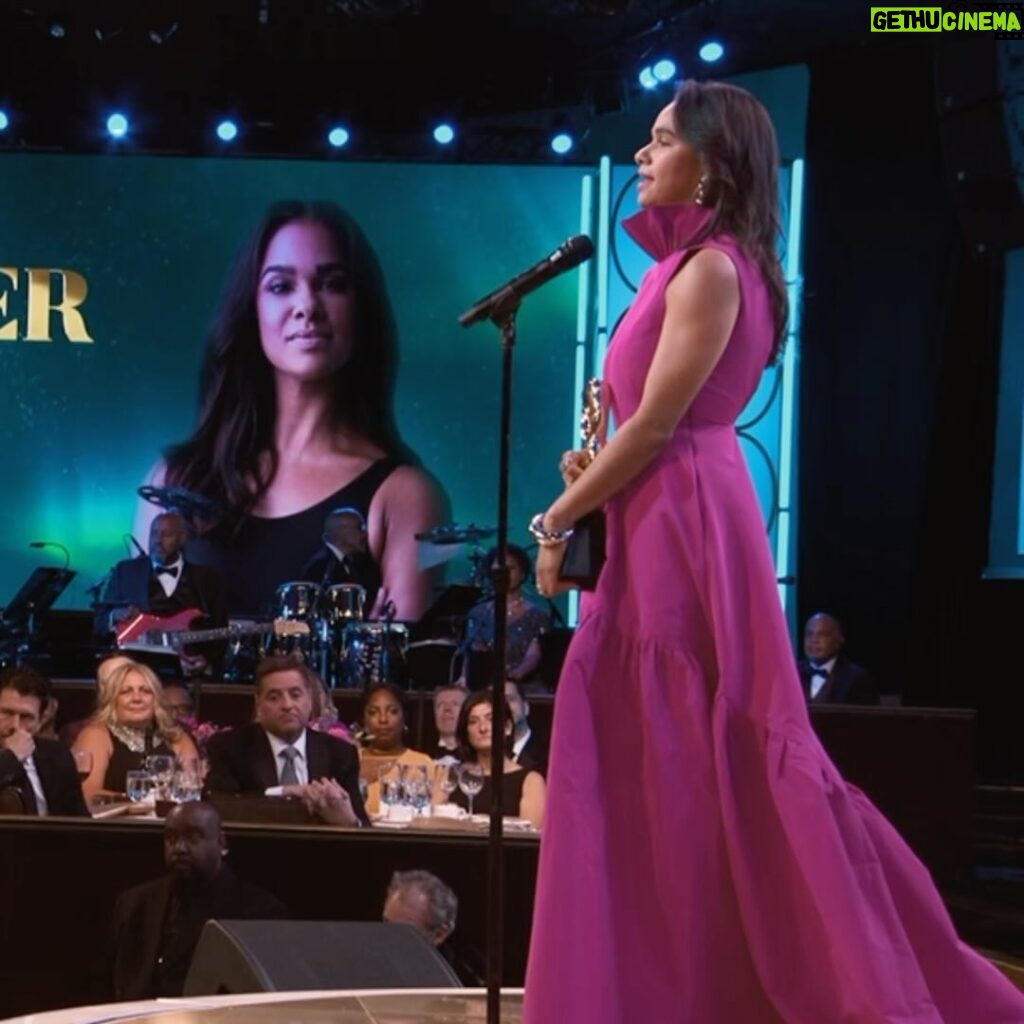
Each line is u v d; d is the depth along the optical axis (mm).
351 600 32281
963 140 28516
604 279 37688
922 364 37531
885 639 37781
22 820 15977
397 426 38219
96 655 31219
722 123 7355
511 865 15945
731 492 7285
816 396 37719
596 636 7270
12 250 37906
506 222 38094
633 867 7070
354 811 18422
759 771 7031
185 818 14938
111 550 37938
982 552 36438
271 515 37844
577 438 37812
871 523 37781
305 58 36969
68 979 15914
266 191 38188
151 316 38094
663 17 35031
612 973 6914
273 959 10625
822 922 6809
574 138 37875
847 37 36094
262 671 18734
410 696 26859
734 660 7098
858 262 37719
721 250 7223
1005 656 36094
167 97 37906
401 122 38000
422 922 14297
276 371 38094
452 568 37844
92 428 37969
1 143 37688
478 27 35719
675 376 7086
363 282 38188
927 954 7215
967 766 27547
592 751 7141
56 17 34969
